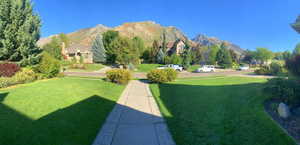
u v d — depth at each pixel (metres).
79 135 4.44
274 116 5.14
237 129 4.73
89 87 10.91
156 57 47.84
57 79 13.49
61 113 5.69
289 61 5.95
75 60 40.78
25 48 12.74
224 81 16.00
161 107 7.52
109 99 8.63
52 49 41.50
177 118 6.01
